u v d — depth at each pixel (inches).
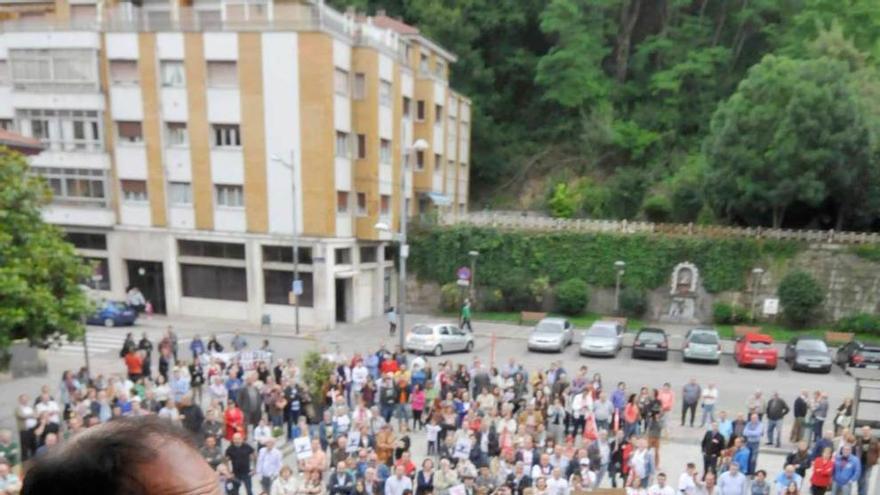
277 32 1248.8
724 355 1211.9
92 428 35.3
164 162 1342.3
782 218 1525.6
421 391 763.4
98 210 1384.1
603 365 1118.4
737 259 1446.9
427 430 693.3
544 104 2191.2
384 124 1435.8
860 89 1523.1
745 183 1445.6
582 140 2081.7
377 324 1411.2
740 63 2145.7
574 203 1867.6
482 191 2176.4
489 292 1545.3
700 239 1465.3
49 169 1386.6
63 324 638.5
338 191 1327.5
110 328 1277.1
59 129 1374.3
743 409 900.0
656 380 1032.8
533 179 2130.9
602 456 612.1
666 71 2069.4
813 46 1681.8
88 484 30.7
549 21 2009.1
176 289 1395.2
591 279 1518.2
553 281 1534.2
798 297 1359.5
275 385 697.6
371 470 511.5
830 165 1385.3
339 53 1291.8
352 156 1375.5
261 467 546.6
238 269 1370.6
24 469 32.9
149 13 1391.5
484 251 1556.3
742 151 1441.9
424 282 1592.0
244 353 850.1
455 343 1177.4
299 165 1282.0
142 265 1428.4
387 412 750.5
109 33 1320.1
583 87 2025.1
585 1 2047.2
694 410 816.3
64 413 623.2
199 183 1336.1
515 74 2204.7
